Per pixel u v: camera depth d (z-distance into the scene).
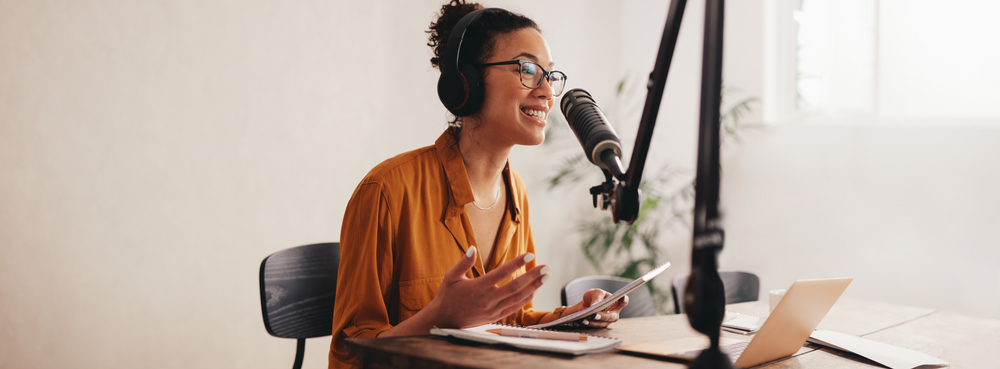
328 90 2.76
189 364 2.42
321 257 1.72
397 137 2.99
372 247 1.06
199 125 2.41
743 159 3.29
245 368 2.57
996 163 2.56
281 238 2.64
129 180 2.26
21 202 2.05
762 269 3.20
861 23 2.99
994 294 2.55
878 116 2.94
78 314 2.17
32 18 2.06
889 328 1.43
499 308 0.85
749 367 0.89
